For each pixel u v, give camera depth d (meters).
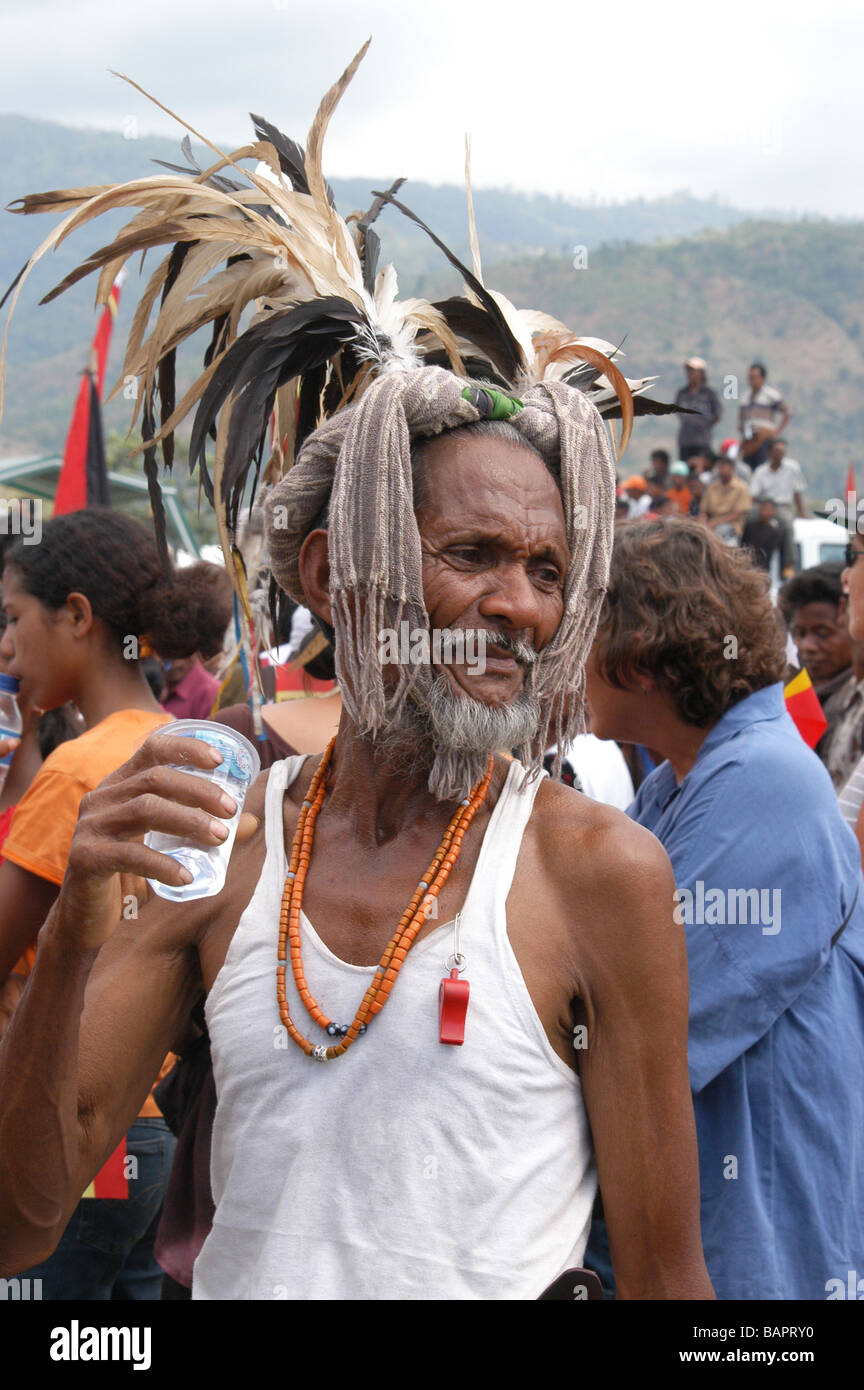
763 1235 1.81
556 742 1.45
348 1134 1.29
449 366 1.68
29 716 2.70
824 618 4.10
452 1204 1.26
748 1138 1.84
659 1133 1.31
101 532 2.45
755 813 1.93
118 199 1.52
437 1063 1.28
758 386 14.48
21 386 170.25
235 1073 1.36
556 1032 1.33
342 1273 1.27
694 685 2.07
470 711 1.32
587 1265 2.26
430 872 1.36
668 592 2.05
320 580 1.44
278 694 2.63
